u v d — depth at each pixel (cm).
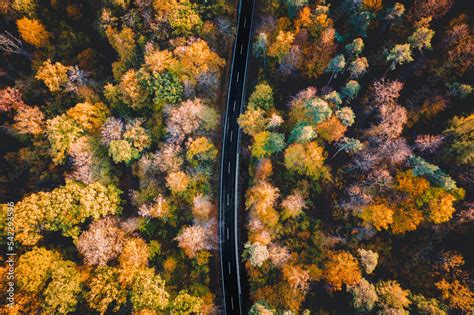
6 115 6725
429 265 5697
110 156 6488
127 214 6431
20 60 6869
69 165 6562
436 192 5516
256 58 6738
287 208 6034
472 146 5241
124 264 5862
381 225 5709
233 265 6297
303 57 6212
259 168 6209
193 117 6175
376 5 5788
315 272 5825
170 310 5747
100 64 6912
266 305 5722
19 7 6278
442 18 5666
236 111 6812
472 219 5441
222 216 6494
